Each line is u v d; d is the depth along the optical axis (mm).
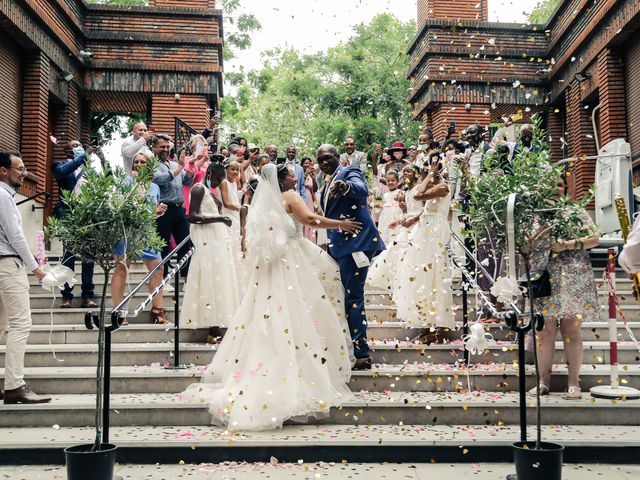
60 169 8164
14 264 5262
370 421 5117
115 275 6848
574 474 4316
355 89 25406
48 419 5082
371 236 5871
